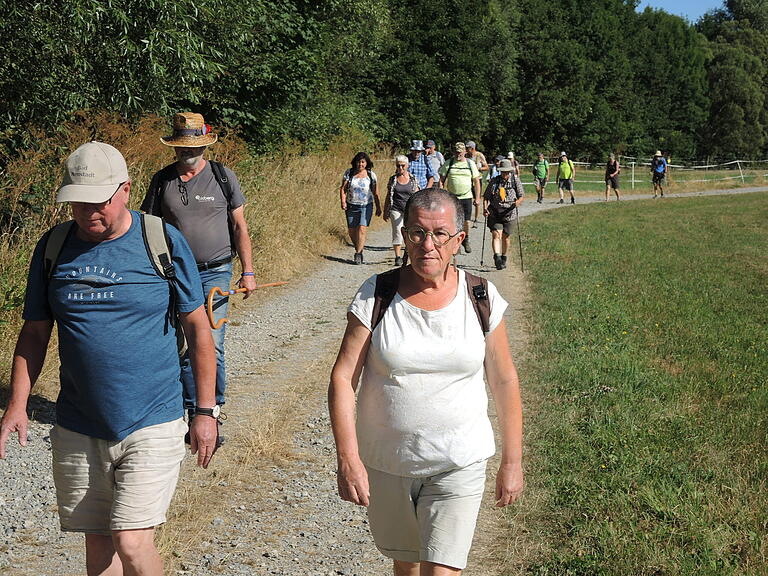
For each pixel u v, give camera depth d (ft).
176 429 9.93
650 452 17.54
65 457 9.76
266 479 16.48
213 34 41.68
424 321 9.23
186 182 17.54
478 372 9.50
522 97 174.91
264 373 23.97
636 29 220.64
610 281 40.42
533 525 14.44
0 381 20.26
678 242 57.47
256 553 13.52
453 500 9.37
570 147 186.60
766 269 45.75
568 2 188.85
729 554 13.30
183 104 54.24
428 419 9.23
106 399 9.49
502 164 41.78
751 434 19.01
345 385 9.27
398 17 124.57
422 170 44.27
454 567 9.37
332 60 93.40
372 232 60.59
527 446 18.07
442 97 131.44
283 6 60.03
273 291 36.42
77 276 9.48
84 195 9.11
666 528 13.96
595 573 12.64
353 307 9.37
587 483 15.89
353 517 15.03
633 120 205.16
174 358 10.05
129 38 31.68
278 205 43.91
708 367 25.08
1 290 23.13
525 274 41.14
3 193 26.32
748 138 247.70
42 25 29.66
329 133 73.92
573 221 71.36
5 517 14.35
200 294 10.15
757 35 271.08
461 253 48.62
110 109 33.76
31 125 30.71
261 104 60.13
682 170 161.99
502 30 149.89
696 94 230.89
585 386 22.17
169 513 14.66
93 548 10.05
